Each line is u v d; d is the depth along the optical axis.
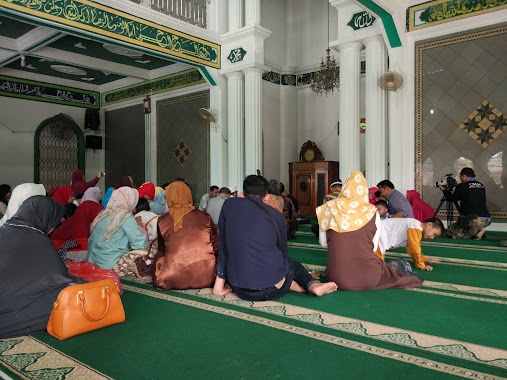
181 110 9.89
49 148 10.95
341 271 2.92
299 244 5.30
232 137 8.53
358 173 2.98
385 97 6.74
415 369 1.69
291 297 2.81
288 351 1.89
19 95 10.26
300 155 9.91
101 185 12.05
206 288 3.05
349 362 1.76
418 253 3.53
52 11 5.77
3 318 2.08
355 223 2.91
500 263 3.91
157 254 3.14
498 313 2.42
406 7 6.41
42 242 2.25
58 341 2.05
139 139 10.96
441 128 6.24
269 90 9.84
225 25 8.62
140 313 2.49
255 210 2.68
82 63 9.10
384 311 2.47
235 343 1.99
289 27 10.34
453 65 6.12
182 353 1.88
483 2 5.79
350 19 6.89
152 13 7.07
